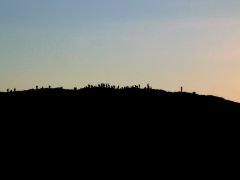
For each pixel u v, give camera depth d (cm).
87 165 7169
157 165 7325
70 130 8756
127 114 9700
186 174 7012
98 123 9169
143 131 8862
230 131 9281
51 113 9638
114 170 7012
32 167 6988
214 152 8100
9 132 8588
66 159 7400
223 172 7244
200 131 9094
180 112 10019
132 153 7794
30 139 8269
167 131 8944
